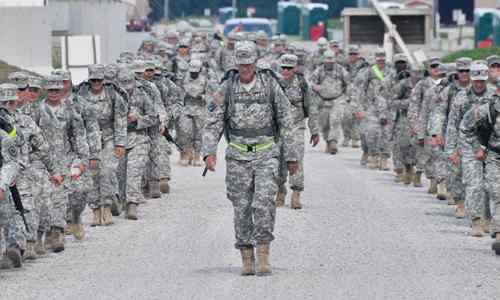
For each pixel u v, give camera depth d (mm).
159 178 46250
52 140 34375
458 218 40656
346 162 60375
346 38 110562
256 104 30219
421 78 50250
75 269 31750
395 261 32312
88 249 34875
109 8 109000
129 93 41031
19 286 29531
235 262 32438
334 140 64938
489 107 34000
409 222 39656
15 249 31859
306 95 42312
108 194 39344
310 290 28422
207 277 30266
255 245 30953
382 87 56375
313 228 38188
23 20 90562
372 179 52812
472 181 36438
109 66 41344
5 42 90688
